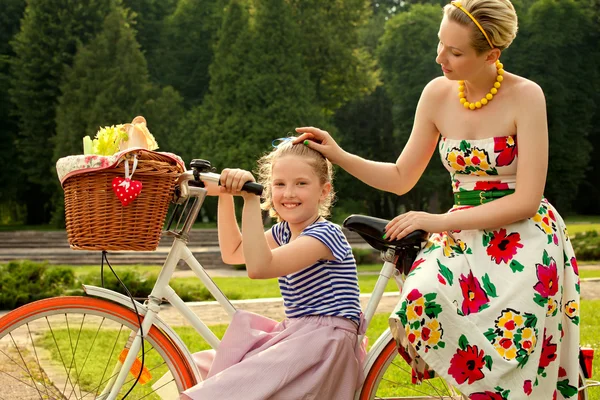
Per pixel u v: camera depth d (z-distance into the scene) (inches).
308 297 108.2
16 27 1566.2
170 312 282.2
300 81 1409.9
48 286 395.2
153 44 1665.8
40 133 1408.7
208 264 853.8
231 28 1421.0
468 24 105.9
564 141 1600.6
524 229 108.7
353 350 107.6
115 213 100.5
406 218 109.3
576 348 110.3
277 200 111.3
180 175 105.6
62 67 1401.3
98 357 199.8
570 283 110.6
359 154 1753.2
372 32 1930.4
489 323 103.8
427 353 103.0
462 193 115.0
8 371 178.4
